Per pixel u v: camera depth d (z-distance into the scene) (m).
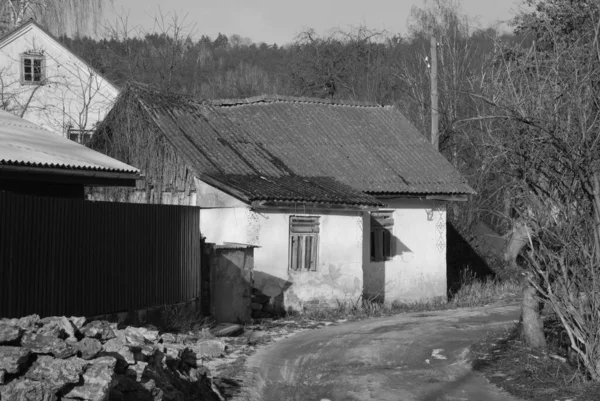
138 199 23.30
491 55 18.25
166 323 15.42
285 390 11.66
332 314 20.98
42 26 33.53
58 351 7.68
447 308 23.56
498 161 12.02
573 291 11.48
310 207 21.33
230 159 22.31
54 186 15.47
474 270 30.25
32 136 16.14
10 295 11.04
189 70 52.19
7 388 7.16
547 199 11.51
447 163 26.33
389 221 24.58
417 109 38.97
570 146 10.77
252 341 16.06
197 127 23.38
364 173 24.28
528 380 11.96
